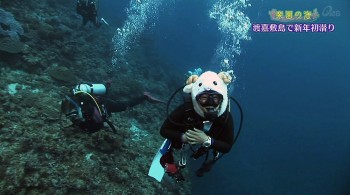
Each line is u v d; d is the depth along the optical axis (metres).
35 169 4.45
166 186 6.56
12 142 4.73
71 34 10.58
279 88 30.55
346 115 23.53
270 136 14.82
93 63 9.96
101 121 4.48
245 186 10.07
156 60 15.33
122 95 9.37
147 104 10.08
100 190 4.90
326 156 13.98
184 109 1.49
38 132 5.20
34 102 5.97
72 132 5.63
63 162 4.90
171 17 28.22
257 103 20.58
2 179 4.04
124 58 12.70
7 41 6.89
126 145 6.73
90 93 4.58
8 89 6.05
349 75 53.12
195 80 1.53
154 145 7.68
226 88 1.44
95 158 5.38
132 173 5.90
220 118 1.47
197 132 1.42
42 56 7.69
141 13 21.95
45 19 10.09
